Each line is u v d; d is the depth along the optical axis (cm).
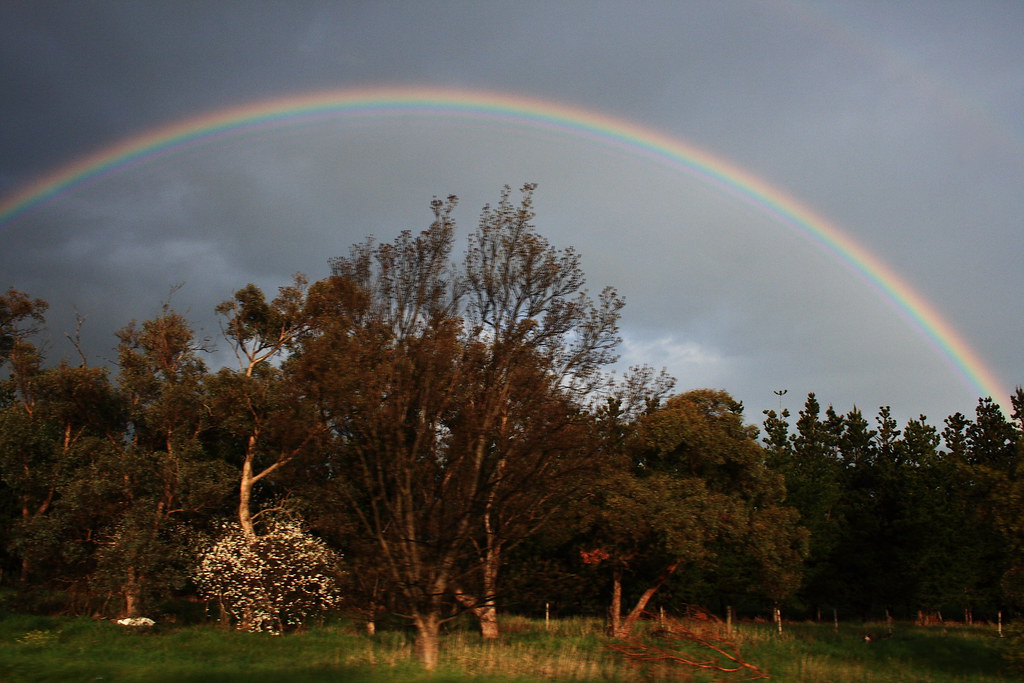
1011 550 2164
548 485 2025
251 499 3788
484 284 2019
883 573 4972
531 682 1589
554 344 2019
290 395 2012
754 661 2095
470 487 1947
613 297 2064
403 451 1930
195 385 3500
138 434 3641
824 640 3011
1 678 1515
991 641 2597
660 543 2900
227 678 1530
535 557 3186
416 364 1977
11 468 3494
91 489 3175
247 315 3731
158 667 1733
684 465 3064
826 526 5022
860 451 6556
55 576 3356
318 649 2280
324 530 3045
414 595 1906
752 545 2980
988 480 2144
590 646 2394
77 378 3556
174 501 3391
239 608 3027
